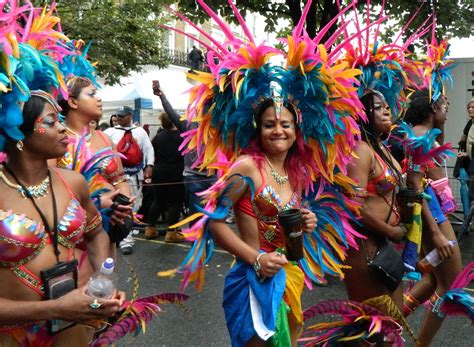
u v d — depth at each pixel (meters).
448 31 7.63
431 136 3.39
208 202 2.59
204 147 2.78
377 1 7.28
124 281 5.67
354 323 2.98
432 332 3.51
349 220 3.09
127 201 3.08
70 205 2.10
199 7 7.28
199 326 4.34
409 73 3.44
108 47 13.19
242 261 2.57
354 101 2.72
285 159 2.75
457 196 8.28
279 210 2.56
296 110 2.63
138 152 6.43
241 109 2.60
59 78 2.20
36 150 2.00
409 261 3.27
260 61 2.55
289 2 7.27
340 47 2.76
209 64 2.61
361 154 3.00
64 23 12.41
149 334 4.17
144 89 13.93
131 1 13.64
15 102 1.93
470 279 3.31
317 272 2.88
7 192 1.98
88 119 3.33
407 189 3.16
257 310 2.48
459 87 8.45
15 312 1.89
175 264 6.38
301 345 3.87
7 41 1.89
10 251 1.93
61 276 2.02
